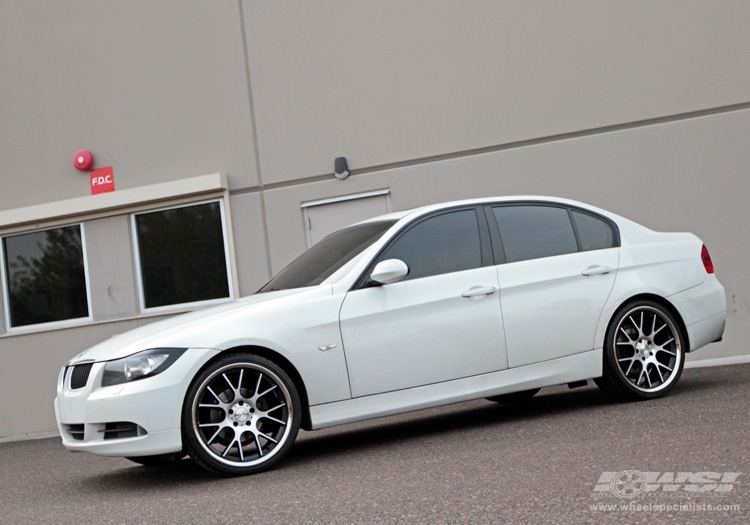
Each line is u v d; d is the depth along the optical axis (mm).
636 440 4938
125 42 11039
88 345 11070
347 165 10383
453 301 5879
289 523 3928
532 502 3820
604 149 9906
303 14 10516
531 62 10031
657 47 9820
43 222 11297
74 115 11188
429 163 10211
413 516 3803
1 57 11383
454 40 10172
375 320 5676
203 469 5836
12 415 11242
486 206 6328
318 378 5508
